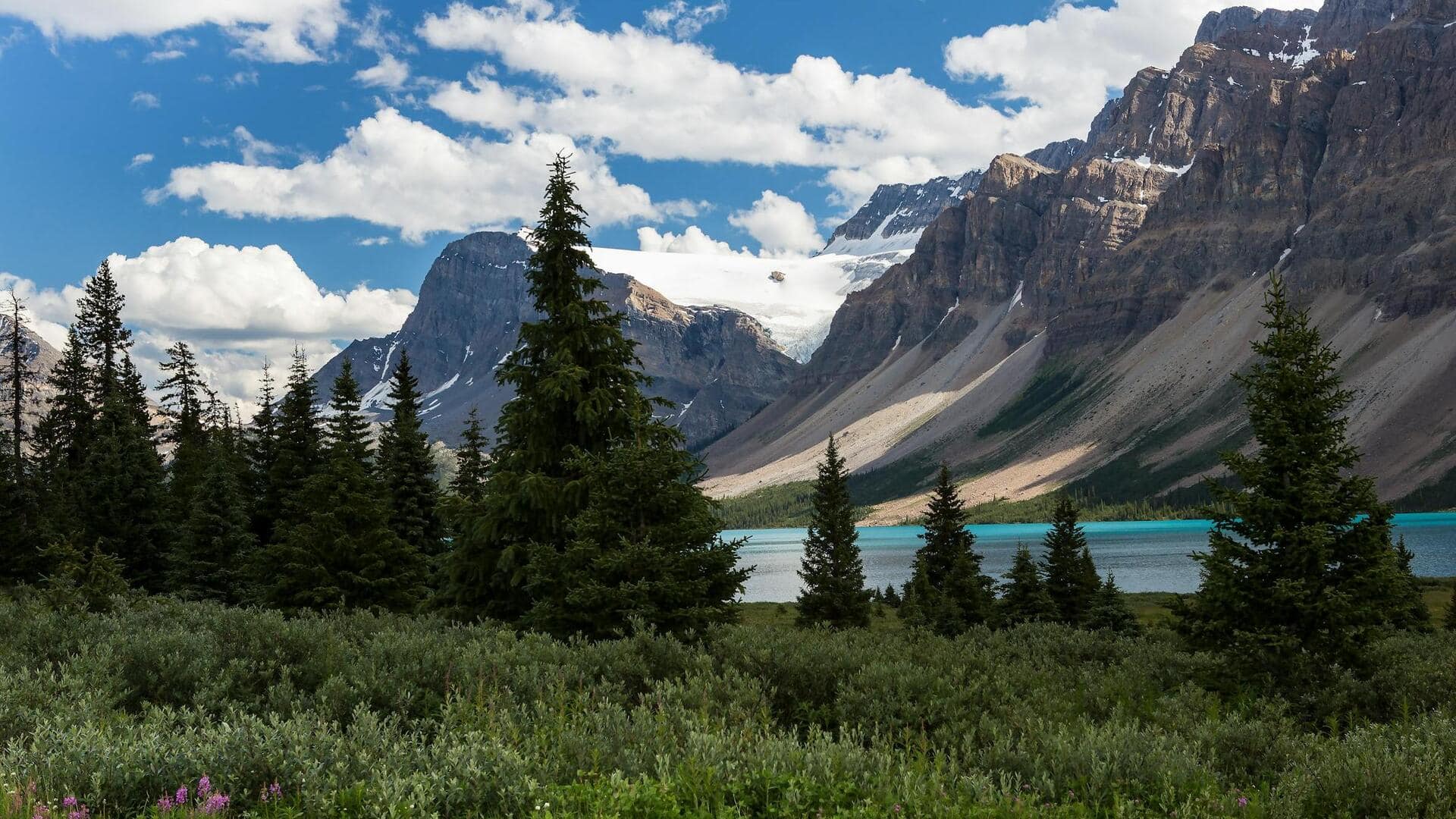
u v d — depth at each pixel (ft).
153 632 46.70
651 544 72.95
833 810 26.58
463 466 178.81
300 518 157.99
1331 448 69.77
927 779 29.37
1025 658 68.59
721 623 68.28
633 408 84.12
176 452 196.75
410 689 39.68
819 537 205.87
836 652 50.08
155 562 159.84
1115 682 56.03
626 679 46.06
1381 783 31.78
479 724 32.65
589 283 89.51
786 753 30.12
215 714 36.86
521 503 82.07
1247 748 39.40
